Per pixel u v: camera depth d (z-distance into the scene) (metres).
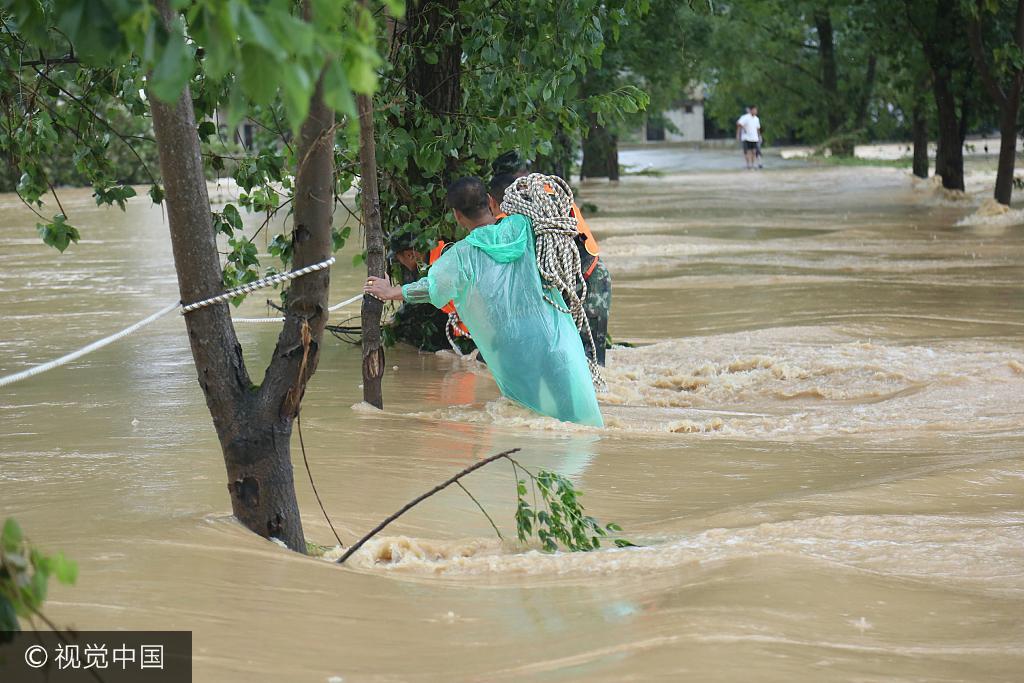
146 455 13.57
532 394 16.83
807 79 94.19
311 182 9.57
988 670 7.68
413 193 21.33
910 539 10.76
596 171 85.44
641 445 15.32
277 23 4.96
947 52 57.72
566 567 10.05
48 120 17.41
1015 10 54.69
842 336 23.95
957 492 12.59
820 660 7.74
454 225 21.36
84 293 31.67
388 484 12.90
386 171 21.62
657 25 57.25
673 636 8.11
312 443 14.84
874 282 32.09
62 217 17.55
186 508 10.88
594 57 20.27
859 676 7.49
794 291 30.72
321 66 5.10
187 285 9.76
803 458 14.60
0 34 16.92
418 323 22.95
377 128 20.50
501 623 8.57
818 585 9.21
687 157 113.94
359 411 17.14
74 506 11.03
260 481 10.10
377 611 8.74
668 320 26.86
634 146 137.75
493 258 16.70
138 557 9.33
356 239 43.56
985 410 17.75
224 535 9.95
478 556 10.70
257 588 8.91
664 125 109.12
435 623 8.55
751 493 12.80
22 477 12.39
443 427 16.17
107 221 56.03
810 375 20.48
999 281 31.84
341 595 9.01
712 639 8.04
